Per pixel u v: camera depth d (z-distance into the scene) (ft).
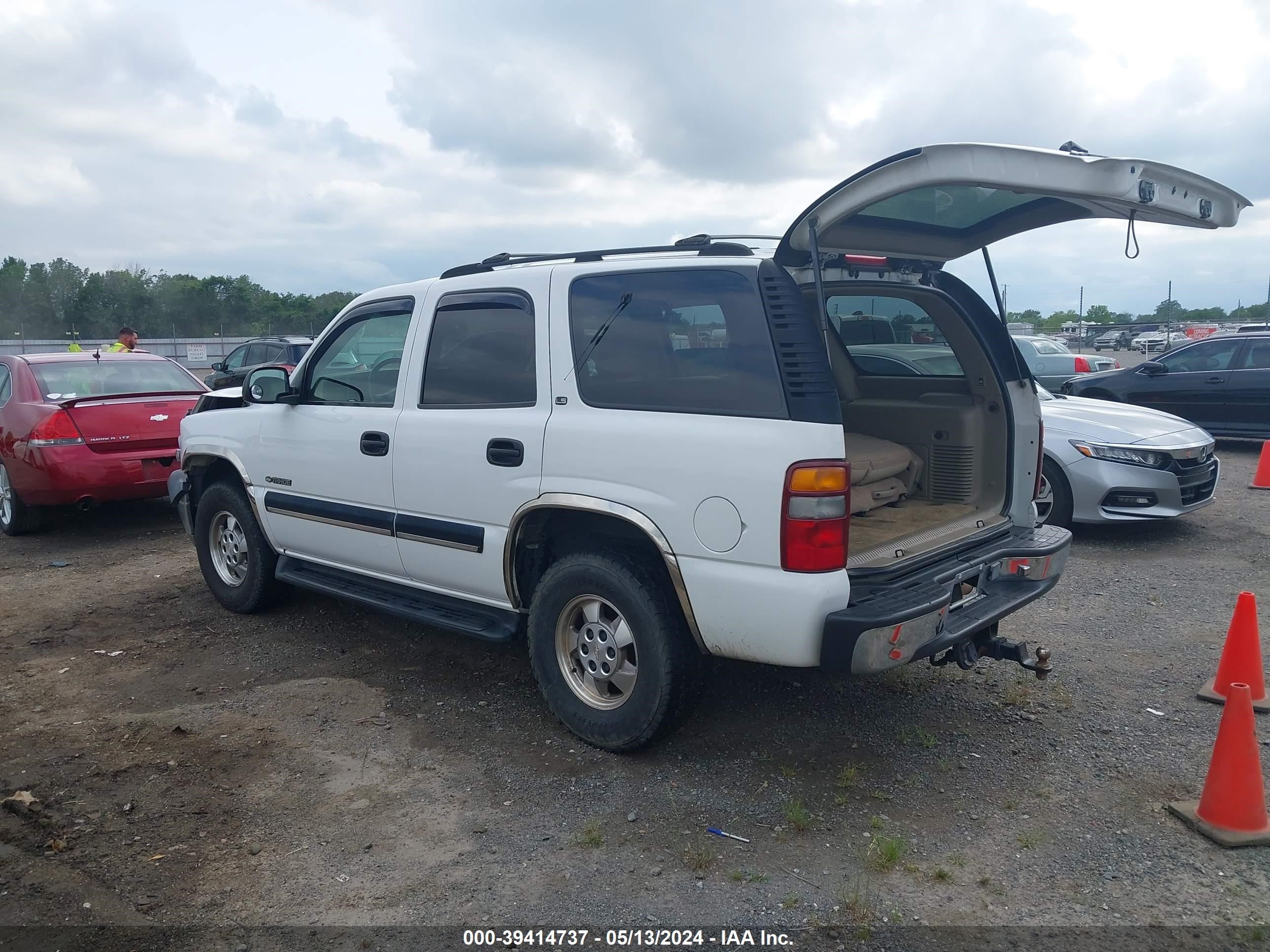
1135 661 16.98
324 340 17.31
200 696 15.96
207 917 10.02
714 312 11.92
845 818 11.73
